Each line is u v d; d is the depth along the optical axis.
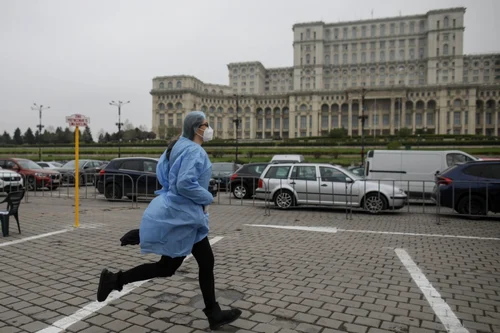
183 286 4.58
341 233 8.14
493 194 10.28
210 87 128.12
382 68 112.94
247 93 123.31
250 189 16.11
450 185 10.68
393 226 9.12
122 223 9.06
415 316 3.72
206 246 3.34
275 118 119.69
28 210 11.43
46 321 3.53
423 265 5.60
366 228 8.81
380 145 61.31
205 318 3.62
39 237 7.40
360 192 11.45
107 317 3.63
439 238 7.63
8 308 3.85
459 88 97.31
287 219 10.18
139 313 3.74
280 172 12.44
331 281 4.81
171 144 3.37
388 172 15.22
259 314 3.72
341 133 83.25
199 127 3.31
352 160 47.28
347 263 5.69
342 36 117.69
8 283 4.65
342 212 11.70
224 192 19.77
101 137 108.19
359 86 107.19
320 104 108.94
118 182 14.12
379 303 4.05
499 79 110.12
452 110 97.81
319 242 7.20
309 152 56.53
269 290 4.45
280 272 5.20
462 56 104.62
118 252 6.21
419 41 111.12
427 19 109.19
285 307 3.91
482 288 4.58
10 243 6.86
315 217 10.59
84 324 3.47
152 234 3.07
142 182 13.87
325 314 3.74
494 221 10.01
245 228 8.73
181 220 3.07
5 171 15.46
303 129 110.94
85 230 8.16
